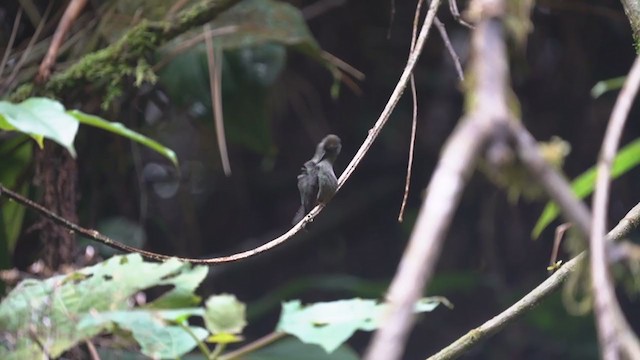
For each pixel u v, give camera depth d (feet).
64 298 14.69
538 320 33.63
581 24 34.09
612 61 34.99
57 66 22.17
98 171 26.27
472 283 34.19
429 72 35.94
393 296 4.49
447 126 36.91
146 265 15.17
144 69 20.74
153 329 14.42
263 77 25.53
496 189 36.06
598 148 35.32
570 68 34.91
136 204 28.60
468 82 5.32
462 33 34.09
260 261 37.52
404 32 35.14
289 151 36.42
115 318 14.23
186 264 15.53
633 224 13.24
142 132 25.99
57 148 20.31
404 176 38.17
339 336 15.07
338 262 38.91
